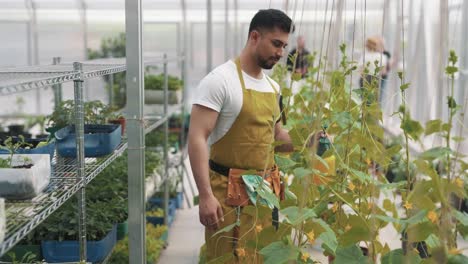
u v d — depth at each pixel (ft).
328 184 6.13
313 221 5.51
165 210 14.23
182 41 28.81
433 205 4.66
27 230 5.42
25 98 27.48
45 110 27.61
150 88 15.88
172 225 15.20
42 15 28.07
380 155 6.29
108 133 8.62
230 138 7.88
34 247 8.47
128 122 8.55
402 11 6.05
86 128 9.21
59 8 28.02
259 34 7.68
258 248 5.86
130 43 8.43
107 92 20.25
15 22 28.02
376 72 6.54
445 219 4.49
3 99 23.44
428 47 12.88
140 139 8.58
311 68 12.47
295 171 5.26
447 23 4.46
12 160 6.62
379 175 6.12
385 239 12.60
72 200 9.65
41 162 6.51
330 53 5.12
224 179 7.98
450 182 4.61
